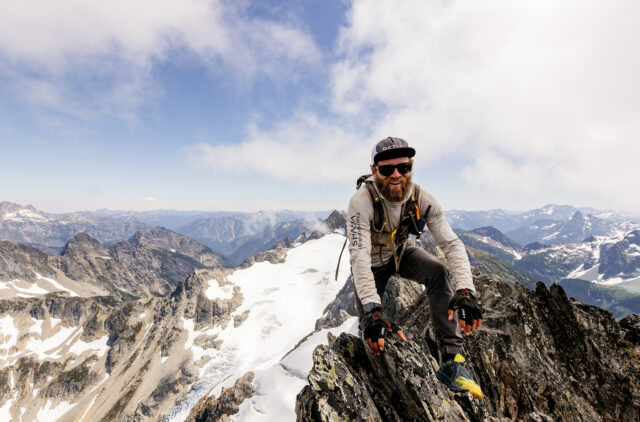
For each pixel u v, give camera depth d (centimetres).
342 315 3856
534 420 197
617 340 304
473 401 184
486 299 379
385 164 131
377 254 153
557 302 325
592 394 257
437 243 153
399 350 164
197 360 7794
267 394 2523
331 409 134
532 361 266
